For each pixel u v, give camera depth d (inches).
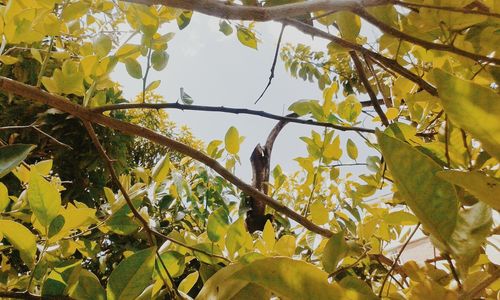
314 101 50.5
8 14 36.1
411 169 14.1
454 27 30.4
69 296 23.1
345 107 53.0
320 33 36.4
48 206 24.2
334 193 72.0
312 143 57.3
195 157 41.7
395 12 36.2
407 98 46.1
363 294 13.6
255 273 13.6
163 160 49.4
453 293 14.2
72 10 40.2
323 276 13.5
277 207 43.1
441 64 36.9
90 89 40.3
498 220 21.9
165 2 28.1
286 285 13.4
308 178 60.6
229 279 14.2
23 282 33.6
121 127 40.3
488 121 10.7
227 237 34.5
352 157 56.7
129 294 20.3
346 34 37.6
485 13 28.3
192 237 41.4
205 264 33.6
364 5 30.0
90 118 39.8
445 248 13.9
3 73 86.0
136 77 42.9
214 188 96.8
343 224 58.9
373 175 49.9
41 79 39.8
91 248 50.4
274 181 80.2
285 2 34.8
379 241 52.7
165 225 94.6
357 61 51.6
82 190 117.9
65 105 38.8
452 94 11.0
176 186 84.0
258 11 28.1
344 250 20.5
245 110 42.0
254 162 103.5
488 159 26.3
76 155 116.6
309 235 60.8
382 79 71.1
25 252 24.1
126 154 139.5
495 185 11.7
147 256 20.8
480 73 33.9
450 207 13.9
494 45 31.5
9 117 110.4
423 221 14.1
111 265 88.7
